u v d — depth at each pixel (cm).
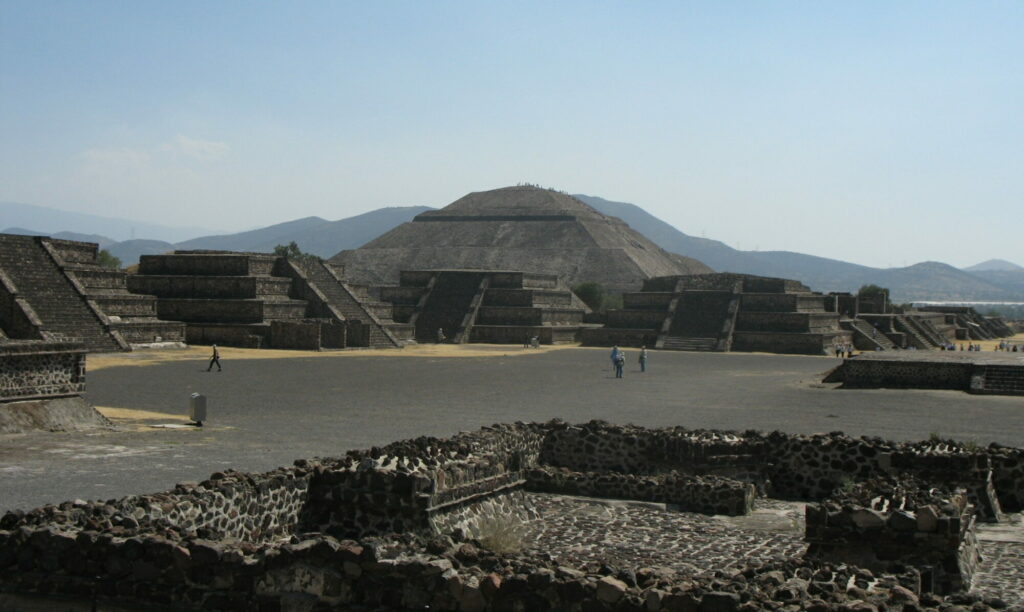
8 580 1717
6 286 9538
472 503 2433
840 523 2109
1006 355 9425
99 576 1694
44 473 3183
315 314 13012
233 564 1645
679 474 3097
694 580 1564
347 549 1602
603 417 5362
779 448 3250
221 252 14000
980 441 4612
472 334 15550
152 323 10825
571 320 16738
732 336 14575
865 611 1419
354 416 5125
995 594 2011
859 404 6388
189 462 3494
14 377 4109
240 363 9125
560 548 2380
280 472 2309
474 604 1526
